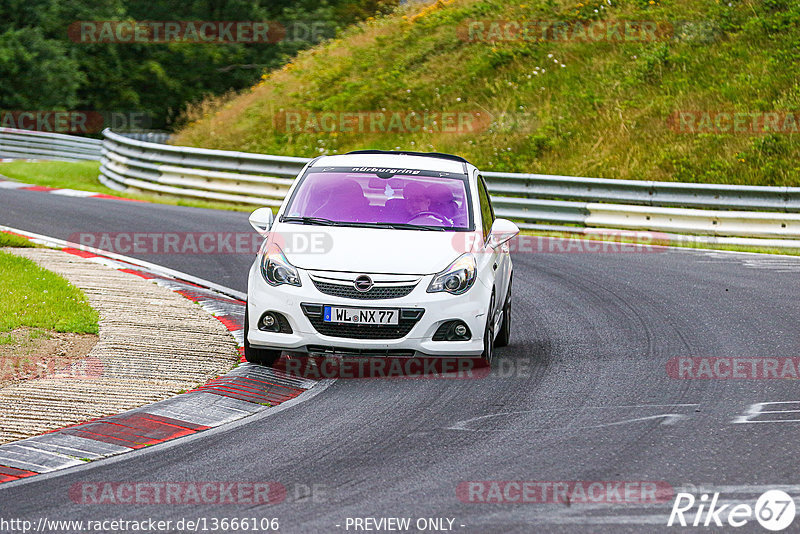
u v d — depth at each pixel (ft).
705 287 146.82
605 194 211.61
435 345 93.30
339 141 303.89
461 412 82.89
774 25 296.71
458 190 106.42
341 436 76.13
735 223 194.90
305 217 101.96
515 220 218.59
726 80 277.44
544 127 277.64
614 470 67.36
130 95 509.76
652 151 254.27
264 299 95.14
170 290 133.90
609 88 289.33
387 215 102.06
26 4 492.95
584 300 137.18
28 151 387.14
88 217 207.00
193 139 332.19
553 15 341.41
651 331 116.98
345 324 92.68
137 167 276.00
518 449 72.38
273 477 66.49
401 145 292.61
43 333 104.01
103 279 137.80
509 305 112.98
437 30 361.30
